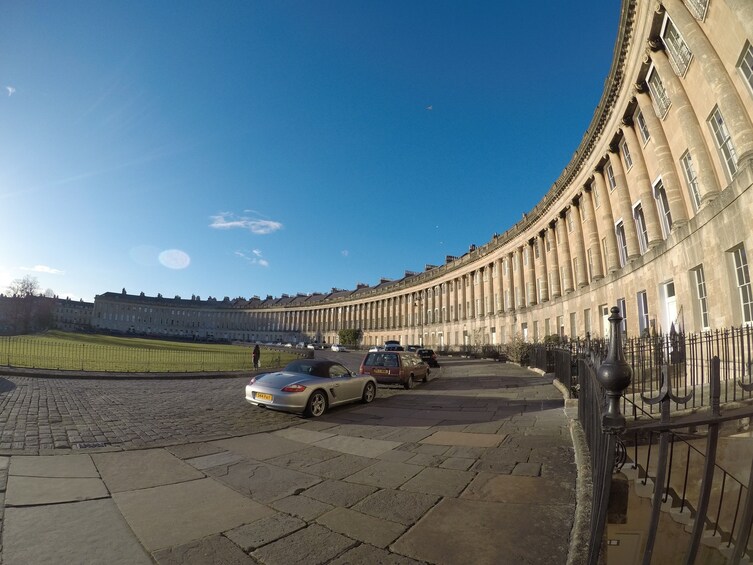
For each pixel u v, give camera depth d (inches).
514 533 154.6
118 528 156.3
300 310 4968.0
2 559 131.7
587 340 611.8
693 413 237.5
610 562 161.8
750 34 375.2
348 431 338.6
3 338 1692.9
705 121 522.0
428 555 139.8
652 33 616.7
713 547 166.2
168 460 245.3
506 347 1411.2
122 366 934.4
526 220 1622.8
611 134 880.3
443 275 2701.8
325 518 169.0
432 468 235.9
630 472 200.7
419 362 747.4
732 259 439.5
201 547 143.9
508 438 304.2
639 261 737.6
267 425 358.9
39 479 202.5
